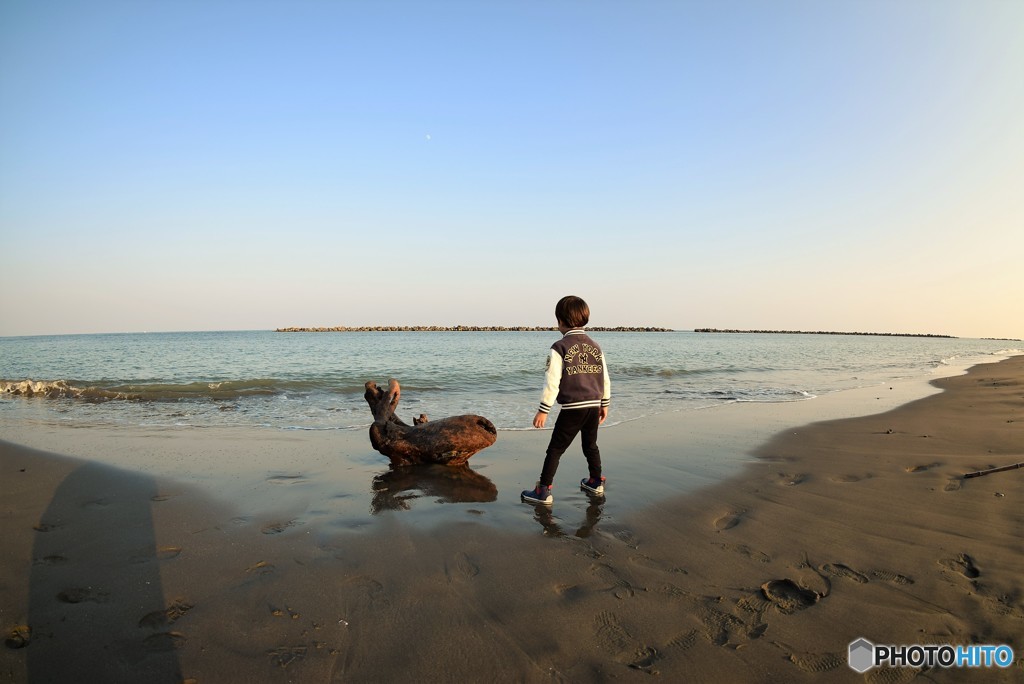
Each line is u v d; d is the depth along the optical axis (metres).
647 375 19.00
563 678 2.29
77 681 2.26
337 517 4.29
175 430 8.04
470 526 4.10
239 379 15.11
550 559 3.50
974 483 4.76
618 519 4.25
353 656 2.44
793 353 39.69
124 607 2.85
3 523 4.02
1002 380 14.77
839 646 2.48
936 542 3.57
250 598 2.96
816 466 5.68
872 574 3.18
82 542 3.71
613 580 3.19
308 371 18.72
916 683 2.20
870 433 7.33
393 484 5.25
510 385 14.68
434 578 3.22
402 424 6.29
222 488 5.01
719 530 3.98
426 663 2.39
